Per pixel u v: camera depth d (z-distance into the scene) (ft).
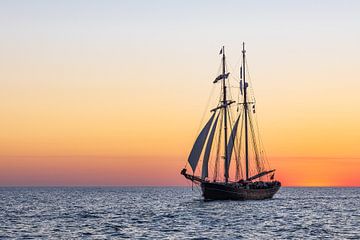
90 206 561.84
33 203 624.59
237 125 557.74
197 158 494.59
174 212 442.50
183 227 324.80
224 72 532.32
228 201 511.81
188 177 500.33
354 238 277.23
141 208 516.32
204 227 323.98
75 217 407.03
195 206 490.08
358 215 418.10
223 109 532.32
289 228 320.09
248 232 300.81
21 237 287.48
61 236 290.76
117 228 324.39
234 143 549.54
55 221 373.20
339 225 339.16
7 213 450.30
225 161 533.55
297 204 560.61
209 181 508.53
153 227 327.47
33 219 390.21
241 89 582.76
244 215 397.60
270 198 583.99
